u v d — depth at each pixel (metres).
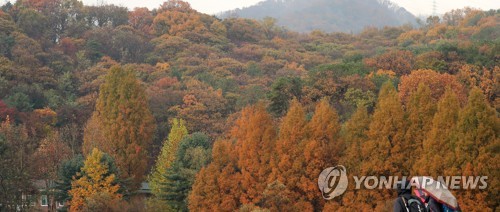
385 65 105.38
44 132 100.62
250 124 60.53
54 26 192.50
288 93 87.31
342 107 83.44
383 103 54.94
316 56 193.25
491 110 50.00
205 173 59.59
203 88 133.38
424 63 103.50
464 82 93.81
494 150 49.38
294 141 58.22
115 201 60.84
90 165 66.38
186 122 107.88
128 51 180.38
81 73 145.88
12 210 60.72
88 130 81.50
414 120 53.94
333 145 57.41
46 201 75.31
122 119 80.50
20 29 173.38
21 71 132.12
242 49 193.88
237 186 59.25
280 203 54.91
